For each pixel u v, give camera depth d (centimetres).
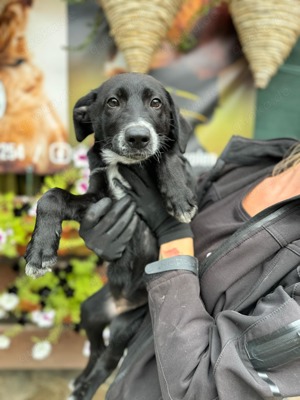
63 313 104
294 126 116
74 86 109
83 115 63
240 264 45
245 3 97
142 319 59
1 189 119
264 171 56
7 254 99
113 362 61
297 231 43
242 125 112
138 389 47
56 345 110
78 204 54
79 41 107
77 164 102
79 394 63
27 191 115
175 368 41
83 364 111
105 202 51
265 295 43
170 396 40
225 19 107
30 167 111
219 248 46
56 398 105
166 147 58
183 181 53
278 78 113
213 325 43
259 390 36
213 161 113
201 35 108
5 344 108
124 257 55
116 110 58
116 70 109
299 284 39
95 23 106
